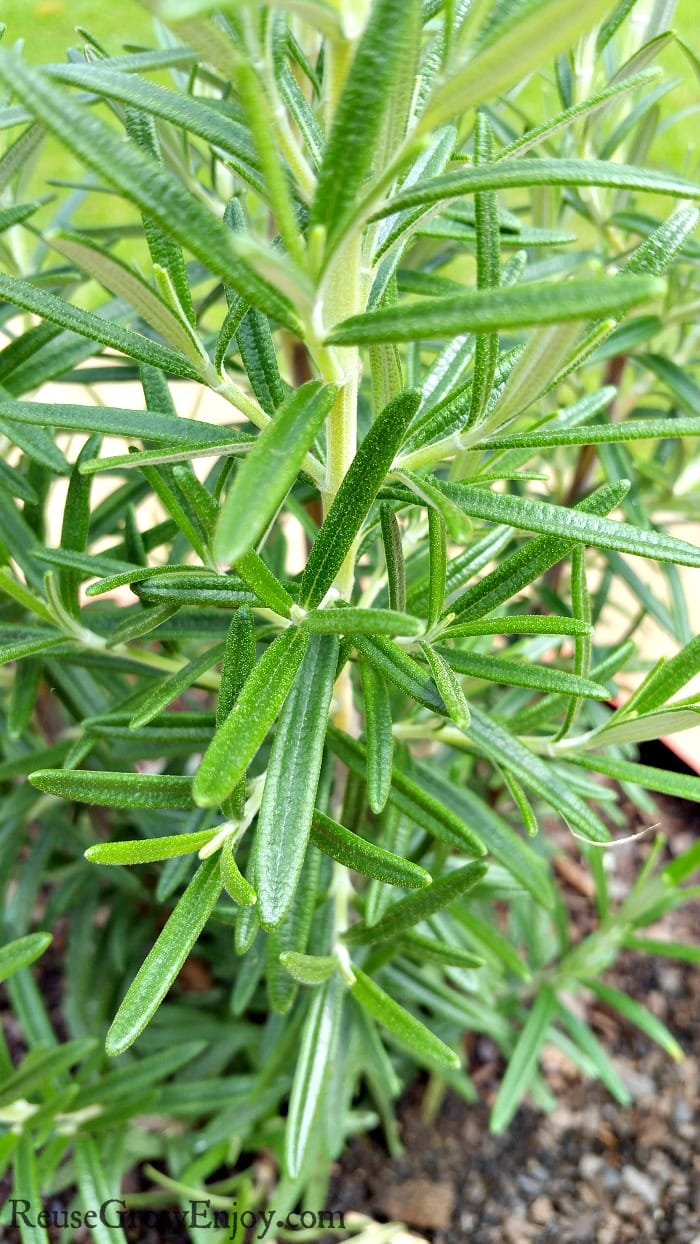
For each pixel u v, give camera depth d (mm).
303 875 192
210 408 432
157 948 157
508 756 193
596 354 242
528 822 185
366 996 192
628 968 428
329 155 128
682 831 464
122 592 382
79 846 313
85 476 196
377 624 152
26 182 255
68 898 326
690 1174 368
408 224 165
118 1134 296
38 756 248
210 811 217
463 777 271
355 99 125
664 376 253
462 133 257
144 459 153
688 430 157
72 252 143
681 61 499
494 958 330
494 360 159
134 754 236
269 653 157
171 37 255
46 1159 256
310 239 129
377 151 145
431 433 175
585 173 144
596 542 160
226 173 260
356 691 241
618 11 214
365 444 155
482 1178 367
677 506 294
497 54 121
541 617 170
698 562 158
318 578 162
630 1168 370
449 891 196
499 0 133
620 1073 397
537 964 352
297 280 132
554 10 116
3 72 122
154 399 189
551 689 172
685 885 452
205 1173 297
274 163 126
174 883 213
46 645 203
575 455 323
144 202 130
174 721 208
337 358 153
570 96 234
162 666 217
